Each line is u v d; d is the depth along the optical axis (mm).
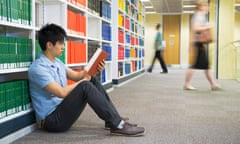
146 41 15305
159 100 3965
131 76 7227
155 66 14836
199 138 2143
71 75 2459
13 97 2072
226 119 2811
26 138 2092
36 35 2398
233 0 7508
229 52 7547
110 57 5141
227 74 7590
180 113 3078
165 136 2188
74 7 3305
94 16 4203
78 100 2082
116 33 5570
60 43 2207
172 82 6605
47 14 2967
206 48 5125
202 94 4605
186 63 14875
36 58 2328
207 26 4973
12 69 2041
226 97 4289
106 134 2213
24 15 2201
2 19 1927
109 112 2117
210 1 8781
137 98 4137
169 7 12797
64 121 2143
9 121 2006
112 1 5570
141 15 9133
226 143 2027
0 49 1905
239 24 14352
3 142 1908
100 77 4477
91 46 4031
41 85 2094
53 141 2023
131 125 2201
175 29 14969
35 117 2334
